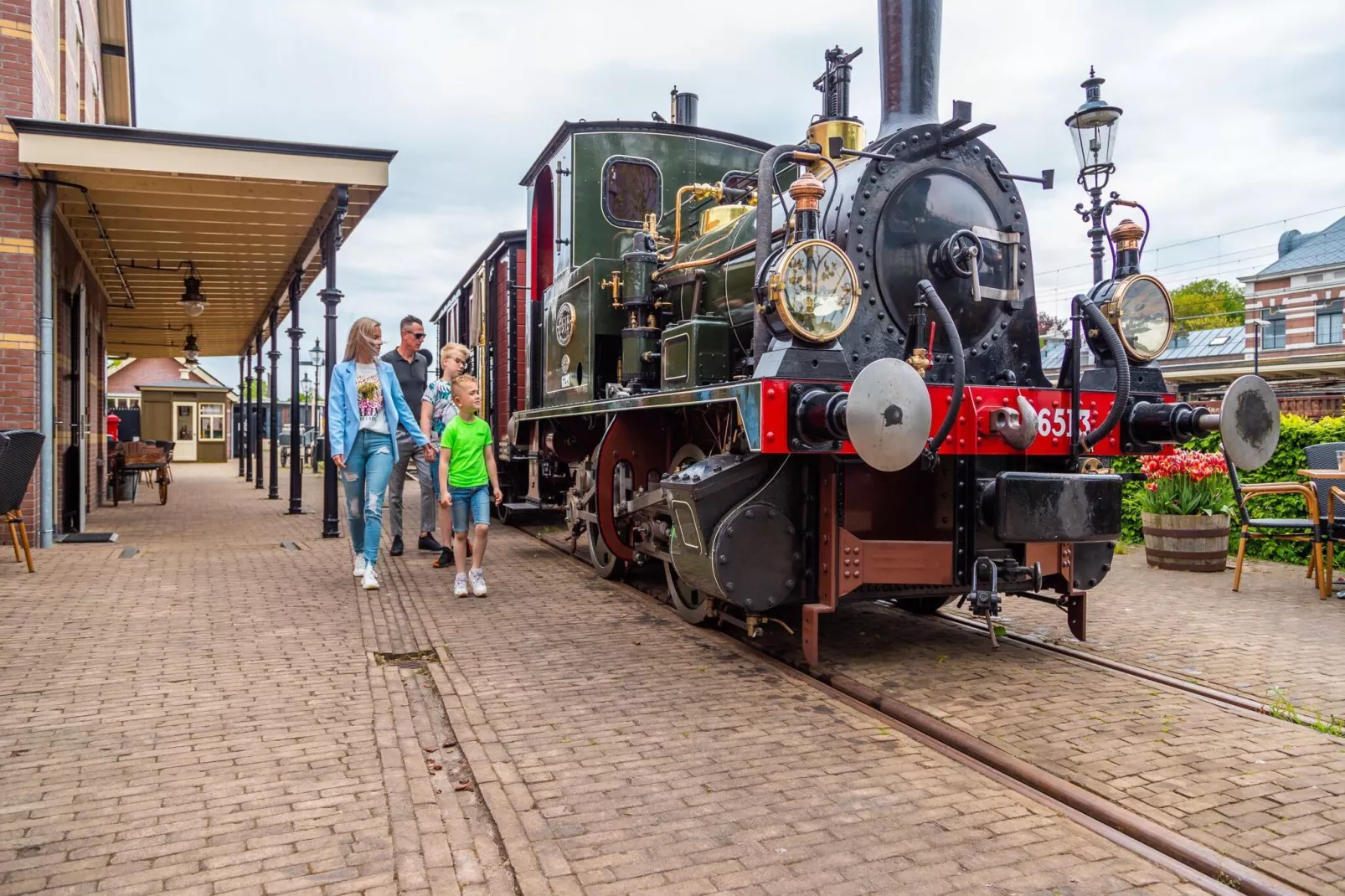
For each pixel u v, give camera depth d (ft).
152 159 25.05
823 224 15.28
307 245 34.63
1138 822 8.89
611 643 15.98
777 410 12.60
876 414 11.47
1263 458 13.46
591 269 21.59
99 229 30.48
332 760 10.37
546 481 28.07
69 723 11.41
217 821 8.80
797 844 8.51
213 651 14.84
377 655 14.96
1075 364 14.28
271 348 47.14
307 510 39.88
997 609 13.69
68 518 29.50
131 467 41.73
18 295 25.43
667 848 8.39
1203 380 97.86
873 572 14.05
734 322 17.83
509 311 33.01
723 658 15.06
